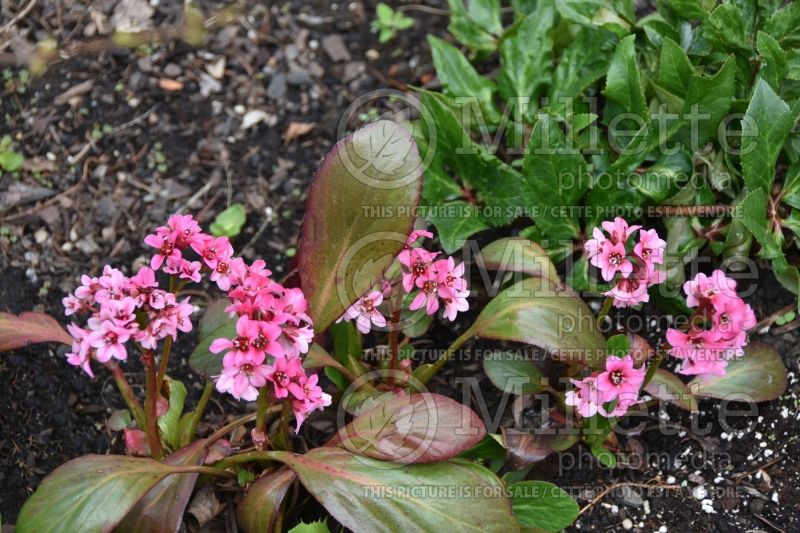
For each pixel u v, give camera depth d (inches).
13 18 45.5
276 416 38.0
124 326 30.9
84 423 38.0
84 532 30.9
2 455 36.2
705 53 38.7
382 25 46.0
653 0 43.8
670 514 35.9
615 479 36.6
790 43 37.9
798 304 36.4
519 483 34.3
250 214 42.3
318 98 44.5
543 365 37.2
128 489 31.6
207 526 35.7
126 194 42.3
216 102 44.3
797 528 35.0
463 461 33.8
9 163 42.4
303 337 31.3
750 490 35.9
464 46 45.1
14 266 40.5
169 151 43.3
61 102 43.9
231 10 46.2
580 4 39.1
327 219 33.8
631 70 37.4
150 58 45.0
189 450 33.9
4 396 37.2
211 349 30.4
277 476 33.2
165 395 35.7
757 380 36.2
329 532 33.7
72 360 30.8
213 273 32.3
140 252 41.3
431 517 31.9
